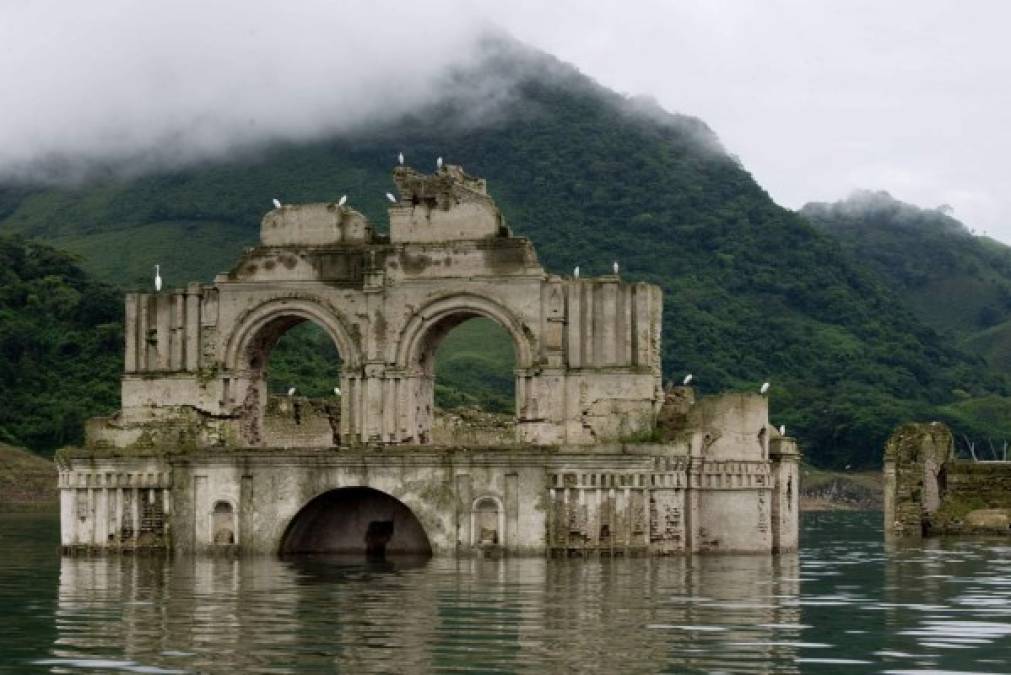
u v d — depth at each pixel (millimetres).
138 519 93125
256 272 95000
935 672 48188
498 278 92062
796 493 103250
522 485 88750
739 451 95062
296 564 85688
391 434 92938
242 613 61656
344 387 93688
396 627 57469
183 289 95875
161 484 92875
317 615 60938
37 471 184000
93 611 62406
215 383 94875
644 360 90750
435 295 92688
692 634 55688
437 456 89438
